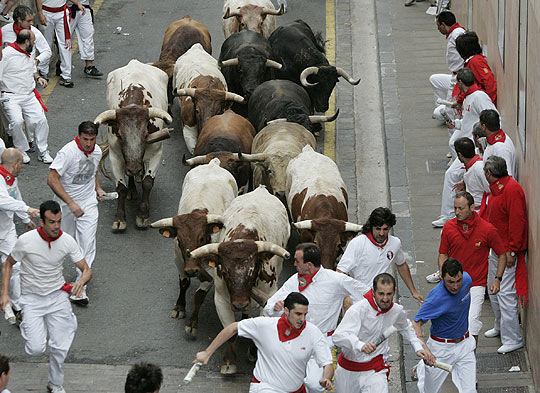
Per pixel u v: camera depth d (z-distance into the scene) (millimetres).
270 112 36969
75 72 48344
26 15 39344
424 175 38406
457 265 23188
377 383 22984
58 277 26188
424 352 22875
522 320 28156
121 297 32375
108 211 37656
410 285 26203
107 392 27516
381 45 50062
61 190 30062
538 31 24812
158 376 17703
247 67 39938
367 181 39625
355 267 25531
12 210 28375
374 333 22859
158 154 36125
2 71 38250
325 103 40719
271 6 48125
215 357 29359
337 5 56125
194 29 44750
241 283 25953
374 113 45062
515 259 26922
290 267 33531
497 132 29047
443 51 49125
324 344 21906
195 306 30078
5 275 25875
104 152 36000
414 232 34656
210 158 33219
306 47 41969
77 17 46656
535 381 25719
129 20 54188
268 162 32750
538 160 24750
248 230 27422
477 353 27844
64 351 26578
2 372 19000
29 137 40281
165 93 38688
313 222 27703
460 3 49031
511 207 26453
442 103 35688
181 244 28281
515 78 29922
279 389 22031
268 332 21859
